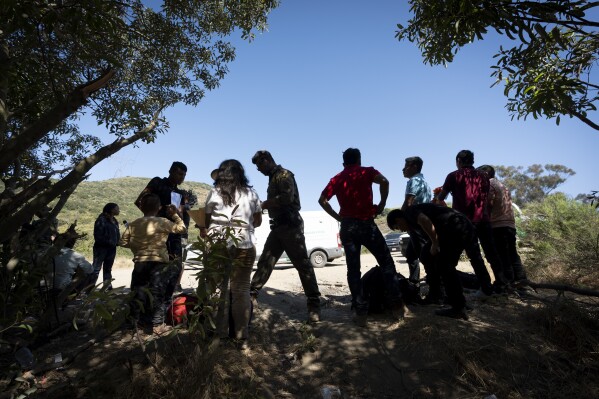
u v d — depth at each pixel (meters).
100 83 2.86
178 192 5.09
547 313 4.18
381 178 4.30
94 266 6.25
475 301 5.02
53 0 3.42
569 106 3.39
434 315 4.31
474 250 4.88
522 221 8.81
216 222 3.67
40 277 3.55
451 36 3.98
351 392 3.29
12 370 3.14
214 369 3.12
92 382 3.11
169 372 3.18
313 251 12.97
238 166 3.87
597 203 4.20
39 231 3.84
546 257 7.17
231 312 3.71
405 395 3.28
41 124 2.68
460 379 3.41
